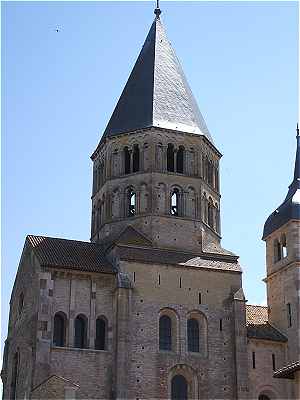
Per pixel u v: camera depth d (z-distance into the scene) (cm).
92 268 7588
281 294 8262
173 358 7412
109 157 8562
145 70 9062
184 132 8512
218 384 7456
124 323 7306
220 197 8800
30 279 7831
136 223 8106
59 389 6669
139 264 7650
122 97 9000
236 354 7538
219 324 7694
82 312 7444
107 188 8450
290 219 8306
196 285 7775
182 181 8312
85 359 7212
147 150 8369
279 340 7900
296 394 7550
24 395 7225
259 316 8588
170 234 8031
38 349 7062
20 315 8069
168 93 8831
